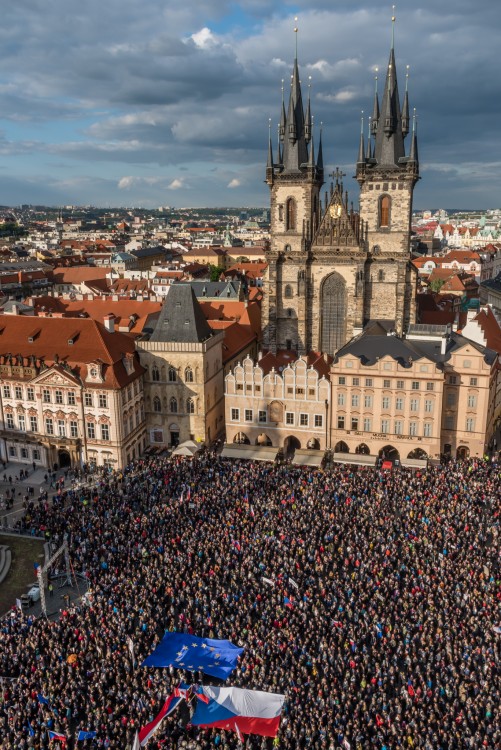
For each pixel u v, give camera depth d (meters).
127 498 99.50
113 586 74.94
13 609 75.62
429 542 82.25
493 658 61.53
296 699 56.56
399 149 146.00
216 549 81.62
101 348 123.31
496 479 101.88
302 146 155.12
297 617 68.44
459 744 51.22
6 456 128.25
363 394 120.31
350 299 152.25
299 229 155.38
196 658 61.81
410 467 113.81
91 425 120.94
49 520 94.25
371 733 53.50
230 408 128.38
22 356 125.62
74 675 60.72
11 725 54.91
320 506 92.75
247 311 176.75
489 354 122.06
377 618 68.00
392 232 147.62
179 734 55.00
